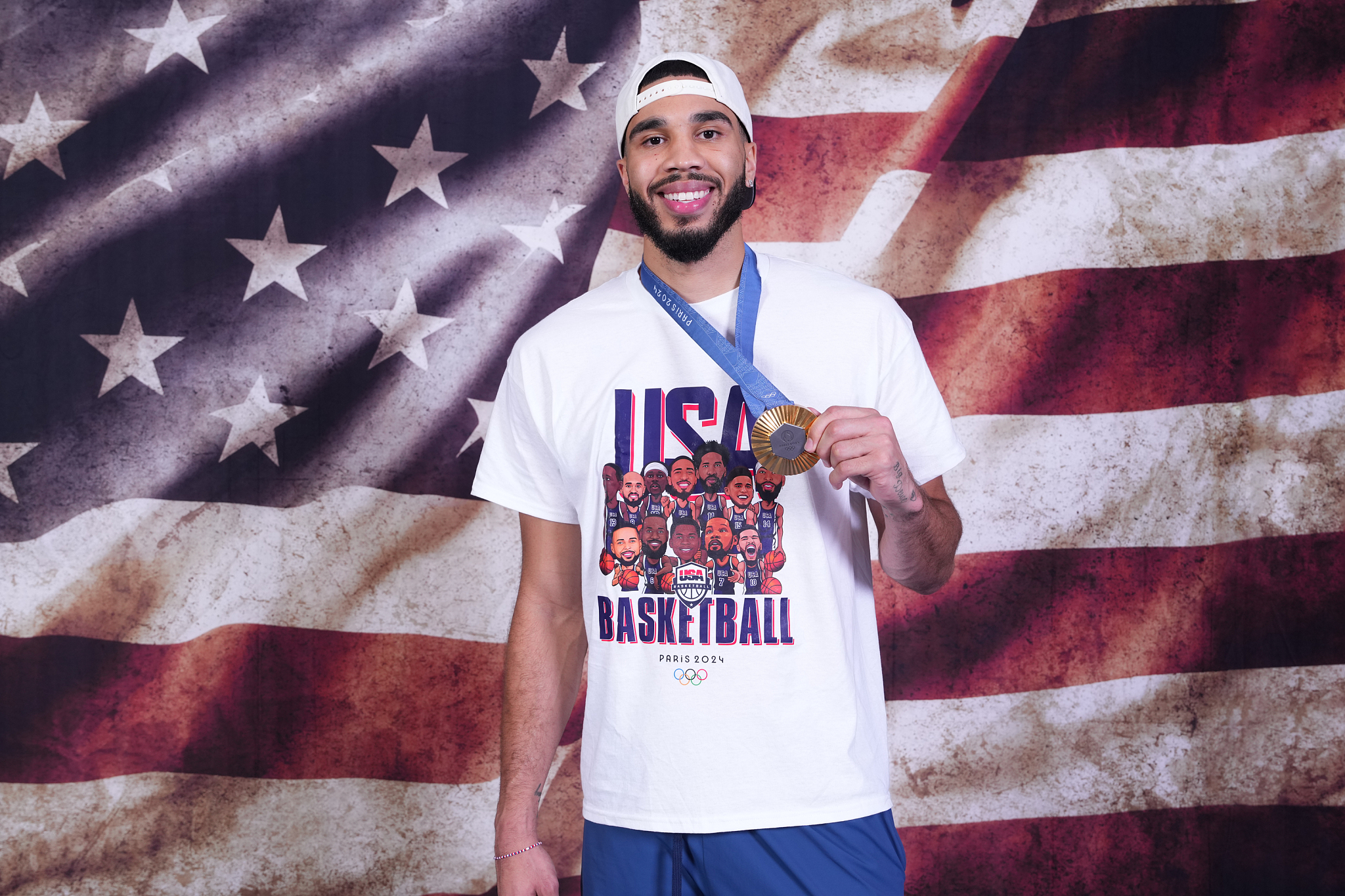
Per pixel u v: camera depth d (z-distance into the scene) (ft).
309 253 7.48
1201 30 7.55
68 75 7.48
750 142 4.84
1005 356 7.53
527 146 7.57
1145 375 7.50
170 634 7.41
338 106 7.54
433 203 7.54
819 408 4.29
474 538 7.50
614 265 7.60
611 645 4.20
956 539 4.53
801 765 3.98
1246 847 7.39
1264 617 7.44
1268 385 7.47
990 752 7.48
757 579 4.11
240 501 7.43
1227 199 7.52
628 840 4.16
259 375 7.46
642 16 7.60
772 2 7.59
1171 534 7.49
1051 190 7.54
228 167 7.50
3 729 7.34
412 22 7.56
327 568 7.46
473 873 7.45
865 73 7.59
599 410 4.36
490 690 7.50
